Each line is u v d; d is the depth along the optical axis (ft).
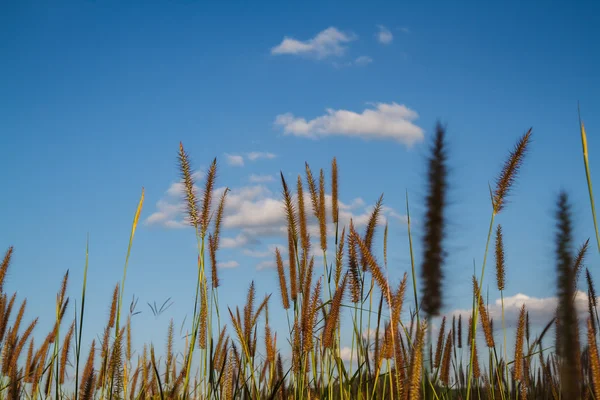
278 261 20.43
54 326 22.40
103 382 18.51
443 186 13.88
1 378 21.76
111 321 20.68
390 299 13.42
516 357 17.72
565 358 12.30
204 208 17.34
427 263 13.96
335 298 16.67
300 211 20.13
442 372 19.34
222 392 16.87
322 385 17.89
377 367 16.51
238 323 18.03
